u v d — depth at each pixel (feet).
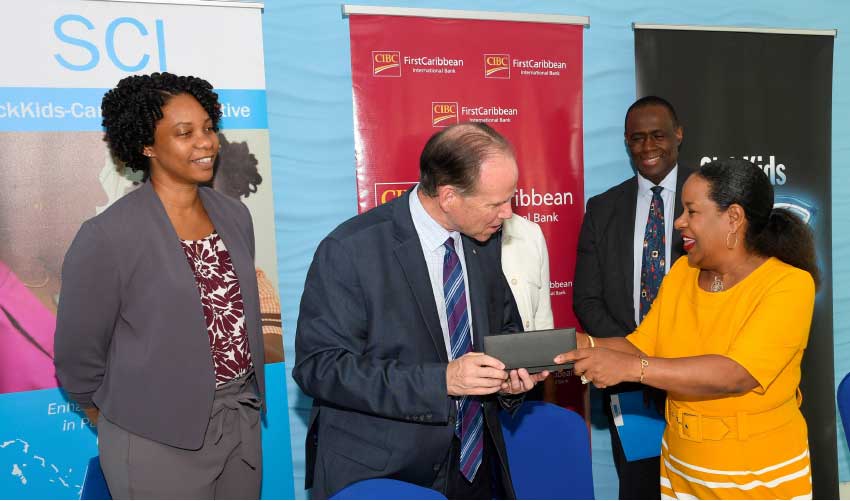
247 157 8.59
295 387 9.60
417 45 9.43
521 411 6.36
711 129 10.41
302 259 9.57
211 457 6.03
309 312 5.44
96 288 5.61
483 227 5.32
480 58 9.72
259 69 8.55
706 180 5.50
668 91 10.21
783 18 11.41
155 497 5.83
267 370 8.87
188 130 6.00
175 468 5.88
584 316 9.32
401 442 5.31
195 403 5.87
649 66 10.12
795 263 5.53
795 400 5.85
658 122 9.20
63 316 5.66
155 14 8.04
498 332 5.89
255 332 6.41
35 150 7.69
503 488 5.81
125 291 5.75
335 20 9.42
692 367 5.27
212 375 5.96
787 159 10.78
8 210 7.65
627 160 11.00
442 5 9.84
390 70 9.34
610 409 9.37
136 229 5.74
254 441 6.44
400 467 5.32
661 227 9.21
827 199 11.00
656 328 6.48
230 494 6.33
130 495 5.82
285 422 9.04
